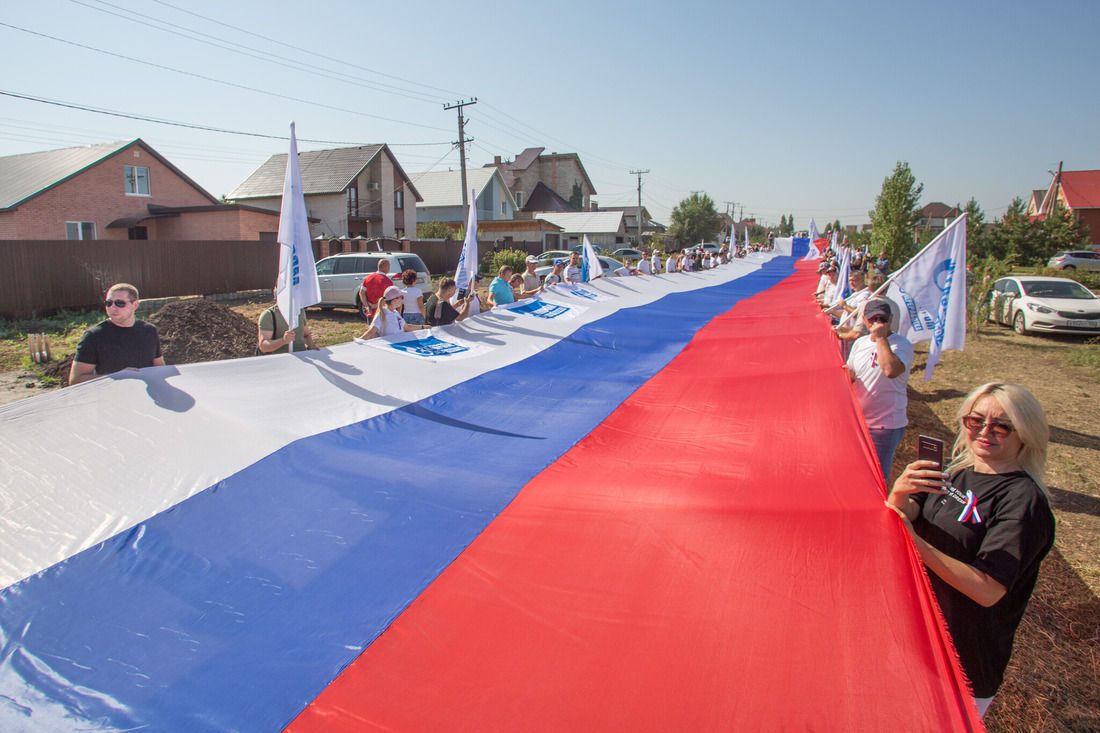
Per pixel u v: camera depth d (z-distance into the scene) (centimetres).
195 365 373
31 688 180
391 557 242
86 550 236
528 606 212
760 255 3672
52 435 287
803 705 165
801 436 352
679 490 285
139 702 176
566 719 167
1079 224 3953
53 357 1045
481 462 335
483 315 688
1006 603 215
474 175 4828
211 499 273
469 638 199
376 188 3797
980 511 217
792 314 855
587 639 194
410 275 771
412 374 483
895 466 615
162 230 2900
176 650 195
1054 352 1200
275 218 2823
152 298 1798
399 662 190
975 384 953
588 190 7750
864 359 468
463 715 170
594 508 272
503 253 3036
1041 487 210
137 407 321
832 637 185
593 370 566
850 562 214
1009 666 340
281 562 238
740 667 178
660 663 183
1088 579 422
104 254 1661
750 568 220
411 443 362
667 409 438
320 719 171
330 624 207
